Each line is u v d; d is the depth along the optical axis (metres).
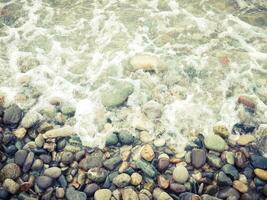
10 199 0.82
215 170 0.85
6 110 0.95
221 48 1.09
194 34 1.13
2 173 0.84
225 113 0.95
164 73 1.04
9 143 0.90
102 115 0.96
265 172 0.83
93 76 1.04
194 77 1.03
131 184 0.83
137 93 1.00
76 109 0.97
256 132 0.91
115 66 1.06
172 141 0.90
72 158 0.87
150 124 0.94
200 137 0.91
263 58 1.06
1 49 1.11
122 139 0.90
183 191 0.81
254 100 0.97
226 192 0.81
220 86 1.01
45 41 1.13
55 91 1.01
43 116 0.95
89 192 0.82
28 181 0.84
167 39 1.12
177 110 0.96
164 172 0.85
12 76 1.04
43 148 0.89
